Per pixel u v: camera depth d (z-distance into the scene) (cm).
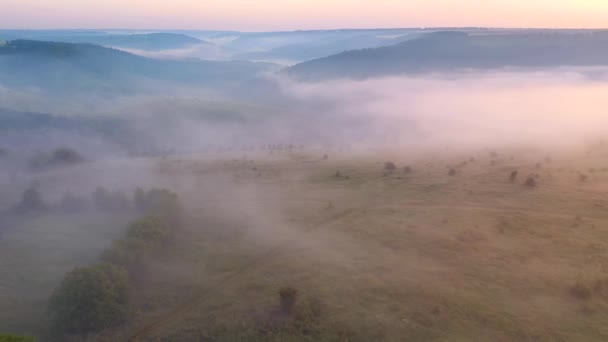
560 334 3203
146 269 4241
